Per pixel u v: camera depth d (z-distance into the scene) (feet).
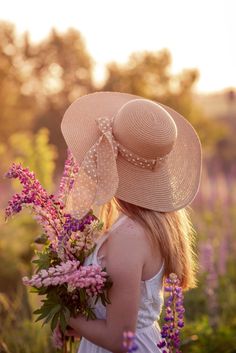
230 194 46.78
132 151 8.75
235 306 23.08
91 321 8.63
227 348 17.06
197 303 23.03
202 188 47.11
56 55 135.03
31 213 8.92
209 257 22.07
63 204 9.02
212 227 33.47
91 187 8.73
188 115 92.27
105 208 9.28
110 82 93.76
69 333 9.26
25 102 127.75
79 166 9.21
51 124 116.57
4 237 28.22
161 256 8.83
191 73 91.20
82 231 8.68
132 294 8.34
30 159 29.40
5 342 16.92
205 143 103.55
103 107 9.90
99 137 9.39
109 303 8.39
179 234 9.27
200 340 17.31
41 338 17.16
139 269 8.41
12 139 30.63
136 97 10.07
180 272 9.12
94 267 8.28
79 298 8.69
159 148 8.75
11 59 128.06
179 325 8.59
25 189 8.86
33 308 17.57
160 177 9.10
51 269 8.26
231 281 26.99
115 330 8.38
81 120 9.64
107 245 8.58
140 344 8.95
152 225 8.75
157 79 92.48
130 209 8.87
